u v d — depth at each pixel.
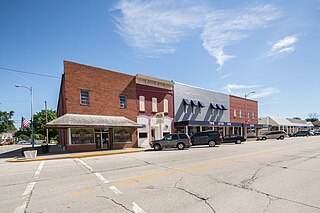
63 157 15.07
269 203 4.94
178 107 29.08
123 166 10.57
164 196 5.56
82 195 5.83
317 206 4.75
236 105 40.09
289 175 7.78
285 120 59.41
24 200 5.59
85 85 20.12
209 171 8.69
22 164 12.77
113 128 21.48
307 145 22.08
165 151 18.64
